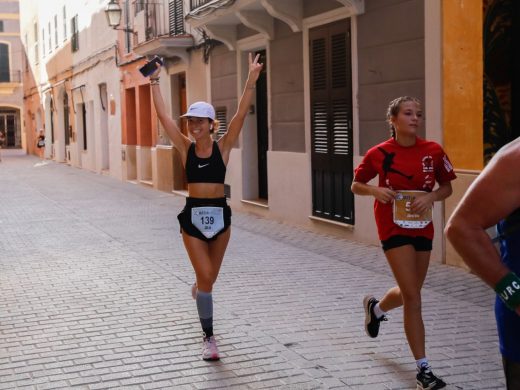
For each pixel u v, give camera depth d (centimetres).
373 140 1016
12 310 721
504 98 791
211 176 555
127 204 1717
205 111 549
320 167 1159
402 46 941
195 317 676
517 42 783
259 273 867
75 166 3334
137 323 661
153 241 1141
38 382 514
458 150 847
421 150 483
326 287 787
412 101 478
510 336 266
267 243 1088
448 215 858
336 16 1085
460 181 838
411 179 479
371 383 494
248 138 1491
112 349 586
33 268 939
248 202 1458
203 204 554
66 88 3456
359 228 1060
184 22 1747
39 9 4181
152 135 2159
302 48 1198
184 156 562
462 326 623
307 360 545
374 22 998
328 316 668
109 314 695
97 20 2736
